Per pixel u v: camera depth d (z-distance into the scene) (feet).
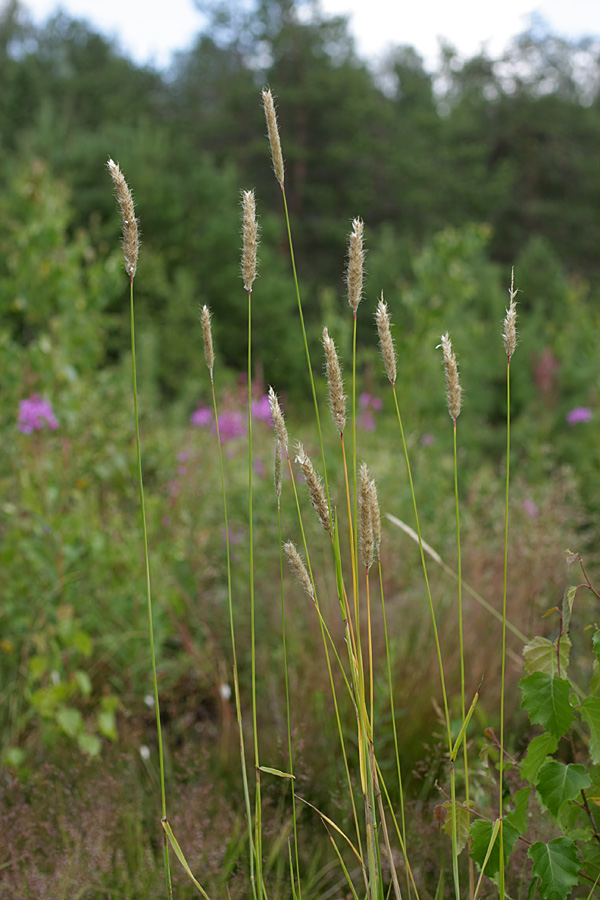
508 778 6.57
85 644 9.60
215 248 46.73
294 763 7.84
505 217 90.17
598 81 108.78
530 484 18.97
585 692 9.71
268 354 44.47
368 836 4.51
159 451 14.78
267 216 52.11
